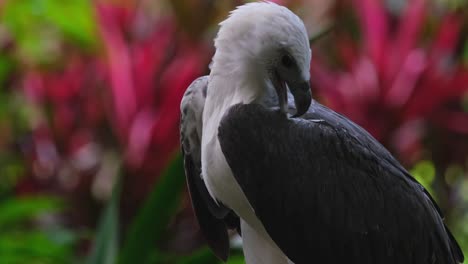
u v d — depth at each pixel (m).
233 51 6.98
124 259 8.19
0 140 13.37
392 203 7.40
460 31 12.51
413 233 7.46
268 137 7.01
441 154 11.87
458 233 12.40
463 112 11.62
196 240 10.76
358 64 11.60
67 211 11.40
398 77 11.41
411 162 11.62
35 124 12.41
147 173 10.83
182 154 7.73
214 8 11.88
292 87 6.75
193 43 11.72
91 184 11.47
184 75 11.06
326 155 7.18
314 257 7.32
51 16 13.73
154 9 12.80
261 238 7.59
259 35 6.80
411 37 11.70
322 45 12.55
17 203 9.80
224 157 7.05
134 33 12.20
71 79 12.09
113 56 11.54
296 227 7.20
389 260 7.43
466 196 12.36
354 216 7.27
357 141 7.39
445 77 11.41
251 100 7.02
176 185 8.05
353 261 7.36
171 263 9.27
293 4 12.54
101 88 11.86
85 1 13.52
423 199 7.60
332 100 11.40
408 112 11.35
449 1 13.04
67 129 11.95
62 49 13.86
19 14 14.40
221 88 7.08
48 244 9.42
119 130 11.29
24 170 12.19
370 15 11.70
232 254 8.77
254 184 7.04
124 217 10.79
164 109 10.95
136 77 11.25
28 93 12.44
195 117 7.48
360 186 7.29
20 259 9.61
